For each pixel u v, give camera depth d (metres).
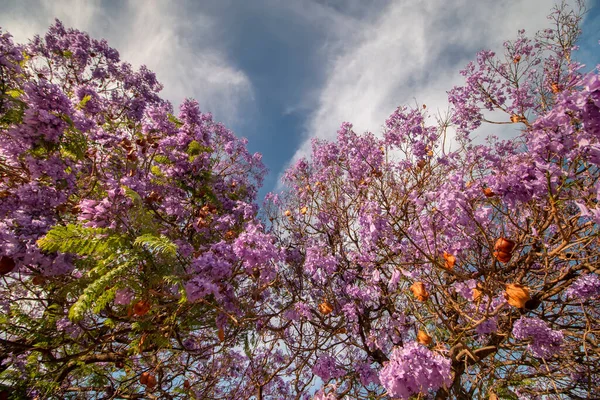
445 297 3.26
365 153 5.41
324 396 2.81
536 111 5.67
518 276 3.09
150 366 4.00
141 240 2.21
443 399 3.59
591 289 3.02
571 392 3.70
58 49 6.58
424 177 4.23
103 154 4.08
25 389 3.14
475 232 3.00
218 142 6.00
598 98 1.67
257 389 4.45
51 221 2.65
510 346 3.61
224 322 3.22
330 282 4.01
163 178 4.25
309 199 5.69
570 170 2.05
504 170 2.35
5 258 2.19
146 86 7.20
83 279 2.37
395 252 3.67
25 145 2.78
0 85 2.72
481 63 6.92
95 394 4.48
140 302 2.39
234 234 4.02
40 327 3.08
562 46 5.69
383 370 2.62
